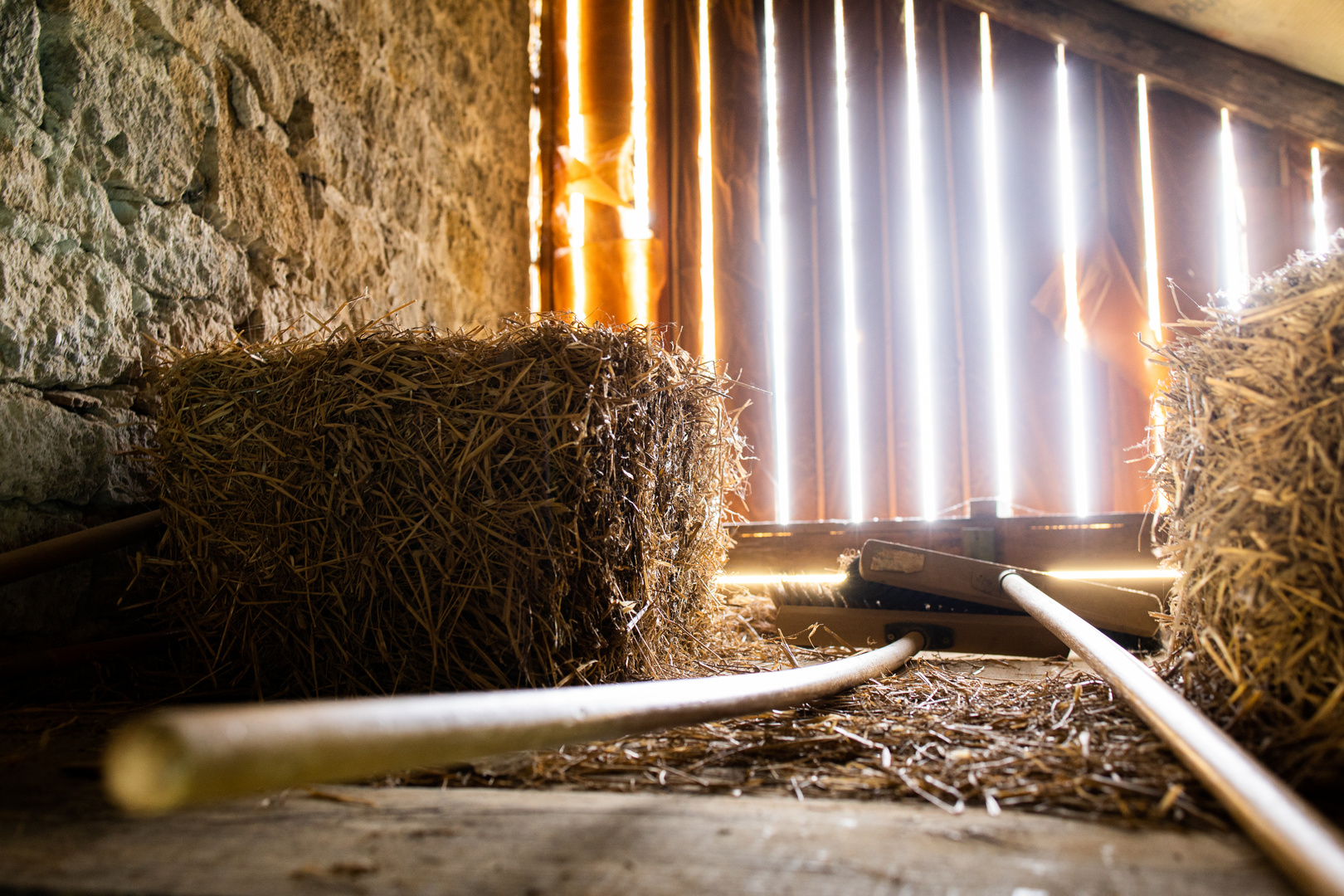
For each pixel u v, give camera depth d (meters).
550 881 0.76
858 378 4.03
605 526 1.69
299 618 1.66
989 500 3.01
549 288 4.35
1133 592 2.22
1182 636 1.42
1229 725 1.16
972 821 0.92
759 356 4.09
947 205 4.05
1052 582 2.30
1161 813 0.92
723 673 2.04
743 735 1.34
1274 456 1.14
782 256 4.14
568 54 4.43
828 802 1.00
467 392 1.65
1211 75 3.81
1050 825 0.90
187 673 1.76
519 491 1.62
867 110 4.15
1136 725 1.29
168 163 2.13
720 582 2.90
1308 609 1.08
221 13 2.33
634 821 0.93
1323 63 3.65
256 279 2.46
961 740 1.27
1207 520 1.28
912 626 2.48
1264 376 1.19
